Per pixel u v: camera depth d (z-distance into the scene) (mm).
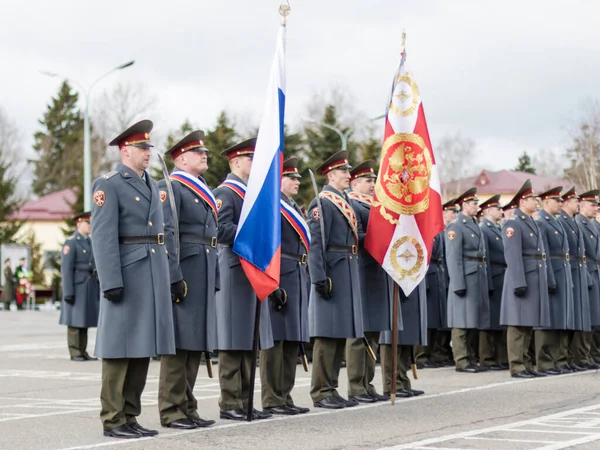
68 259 18141
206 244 9875
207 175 41125
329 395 11273
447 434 9133
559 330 16156
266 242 9992
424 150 11672
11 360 18125
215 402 11883
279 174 10156
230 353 10359
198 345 9656
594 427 9555
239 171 10773
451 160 80375
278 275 9992
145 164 9461
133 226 9234
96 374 15367
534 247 15125
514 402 11648
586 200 17438
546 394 12484
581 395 12367
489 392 12766
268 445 8516
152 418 10375
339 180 11641
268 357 10727
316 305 11320
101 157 74688
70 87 97625
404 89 11688
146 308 9148
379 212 11555
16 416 10484
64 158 93938
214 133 41969
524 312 14938
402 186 11570
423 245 11531
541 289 15039
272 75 10320
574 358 16719
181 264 9734
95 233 9148
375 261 12008
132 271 9172
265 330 10375
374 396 11938
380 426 9688
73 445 8555
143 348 9062
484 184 76438
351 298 11359
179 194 9844
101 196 9172
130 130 9383
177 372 9656
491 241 16828
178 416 9625
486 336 16547
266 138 10180
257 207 10039
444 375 15438
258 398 12156
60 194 77500
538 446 8359
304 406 11406
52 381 14266
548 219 15836
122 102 73062
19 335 25578
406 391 12352
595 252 17234
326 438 8922
